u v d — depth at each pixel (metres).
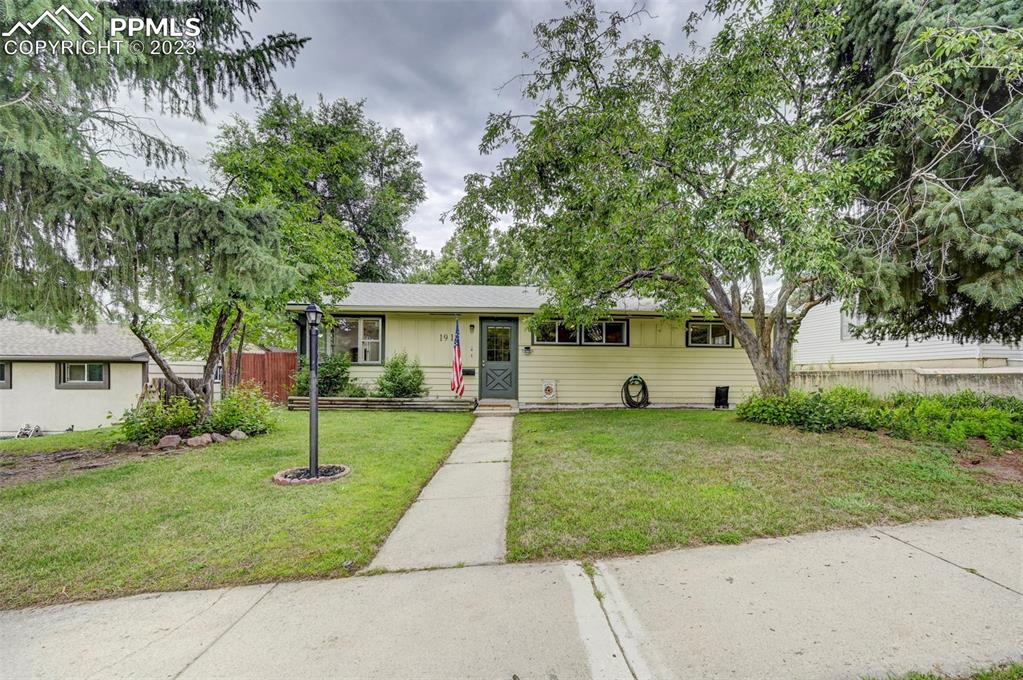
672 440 5.82
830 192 5.19
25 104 3.27
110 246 3.88
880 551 2.73
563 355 11.16
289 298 7.15
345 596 2.30
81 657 1.87
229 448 5.73
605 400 11.16
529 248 7.73
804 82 6.56
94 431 7.82
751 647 1.85
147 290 4.15
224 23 4.83
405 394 10.31
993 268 4.77
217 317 7.07
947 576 2.42
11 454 5.70
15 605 2.27
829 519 3.20
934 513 3.32
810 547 2.79
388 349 10.88
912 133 5.52
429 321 10.98
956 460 4.60
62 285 3.89
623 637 1.93
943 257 4.88
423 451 5.62
